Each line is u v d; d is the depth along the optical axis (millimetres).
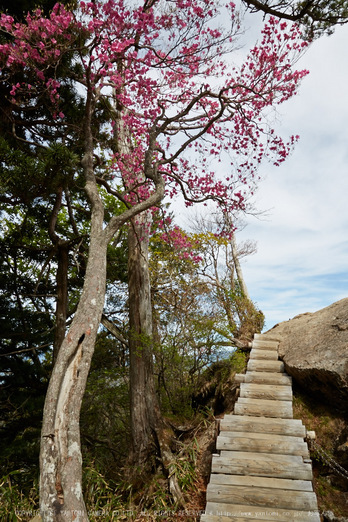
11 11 7191
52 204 9766
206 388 9258
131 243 9203
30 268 11422
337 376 5980
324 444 5859
